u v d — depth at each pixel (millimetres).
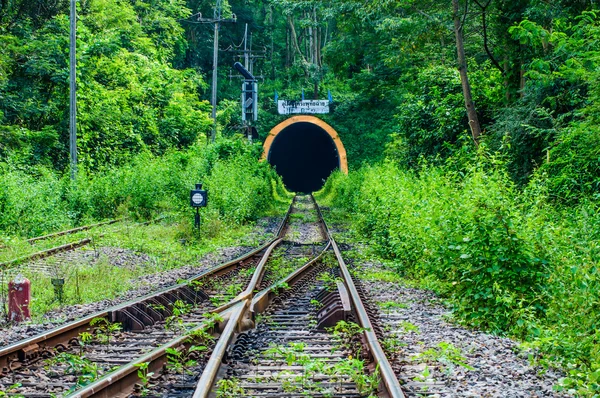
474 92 21078
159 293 8891
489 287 8508
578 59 12945
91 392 4773
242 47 69062
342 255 15352
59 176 25219
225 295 10023
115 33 33688
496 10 18250
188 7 66188
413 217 12797
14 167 20203
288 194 54406
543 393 5066
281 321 8250
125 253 14648
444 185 14000
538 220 9492
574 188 12711
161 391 5191
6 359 5883
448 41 25281
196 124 39812
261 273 12109
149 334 7387
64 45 27844
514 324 7906
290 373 5801
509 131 15391
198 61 67250
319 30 65125
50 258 13383
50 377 5648
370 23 25438
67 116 27094
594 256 7672
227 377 5570
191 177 23484
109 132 29719
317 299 9703
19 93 25953
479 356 6289
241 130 53875
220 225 19562
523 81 18000
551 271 8367
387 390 4926
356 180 31516
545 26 16688
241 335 7098
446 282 10148
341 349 6699
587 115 12508
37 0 28812
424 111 22188
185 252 15281
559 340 6387
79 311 8625
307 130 62188
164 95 38969
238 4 70375
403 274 12602
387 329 7438
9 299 8188
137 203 22656
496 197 9227
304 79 62656
